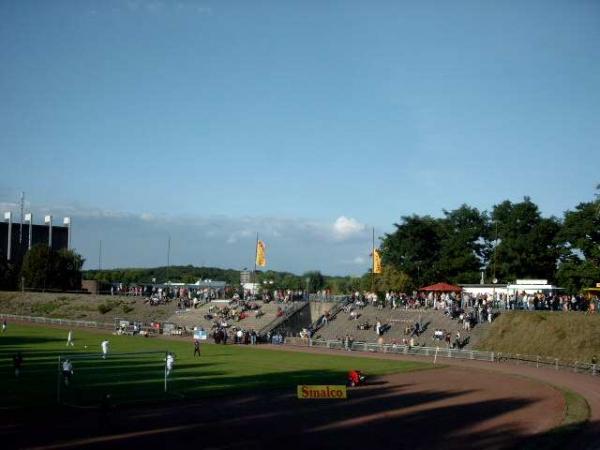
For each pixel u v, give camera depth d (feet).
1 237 566.36
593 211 305.12
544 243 381.60
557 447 95.14
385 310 302.04
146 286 483.51
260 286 533.55
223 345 270.26
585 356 208.54
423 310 288.71
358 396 142.31
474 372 189.37
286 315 314.76
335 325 300.20
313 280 615.16
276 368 188.03
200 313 354.54
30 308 423.64
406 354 244.01
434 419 116.47
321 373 177.99
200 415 116.78
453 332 259.60
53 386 142.92
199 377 164.04
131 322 335.06
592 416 120.88
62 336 285.02
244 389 146.20
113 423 108.17
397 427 109.40
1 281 501.15
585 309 252.62
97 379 154.92
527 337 232.53
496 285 315.37
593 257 307.78
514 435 103.86
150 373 168.45
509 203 397.19
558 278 327.88
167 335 315.58
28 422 107.45
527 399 139.54
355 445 96.63
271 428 107.34
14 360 155.02
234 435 101.60
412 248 414.41
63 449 90.33
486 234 421.18
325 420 114.52
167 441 96.43
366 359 222.69
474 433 105.19
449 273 413.59
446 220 435.94
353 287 521.65
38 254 486.38
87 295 428.97
